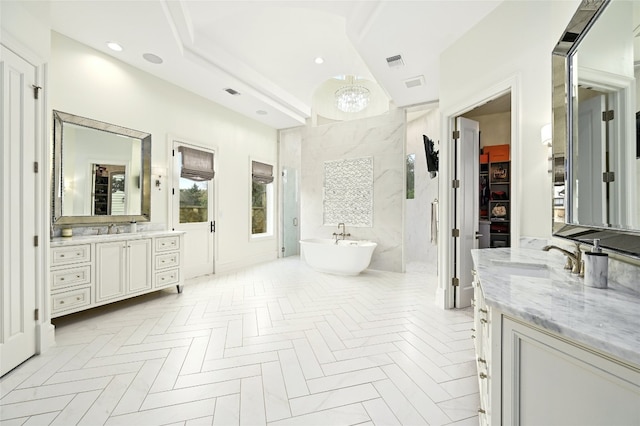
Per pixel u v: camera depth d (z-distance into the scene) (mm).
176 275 3760
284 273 5062
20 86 2000
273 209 6559
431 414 1586
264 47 3936
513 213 2277
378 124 5492
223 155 5176
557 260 1735
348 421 1527
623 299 983
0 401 1651
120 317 2953
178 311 3141
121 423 1496
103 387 1791
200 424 1496
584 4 1401
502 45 2416
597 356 680
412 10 2547
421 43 3041
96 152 3342
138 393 1736
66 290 2654
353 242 5395
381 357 2186
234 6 3023
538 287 1143
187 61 3615
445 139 3219
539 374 832
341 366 2057
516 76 2256
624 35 1150
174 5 2812
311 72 4703
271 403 1663
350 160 5785
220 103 5047
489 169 4598
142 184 3840
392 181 5344
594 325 742
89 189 3273
